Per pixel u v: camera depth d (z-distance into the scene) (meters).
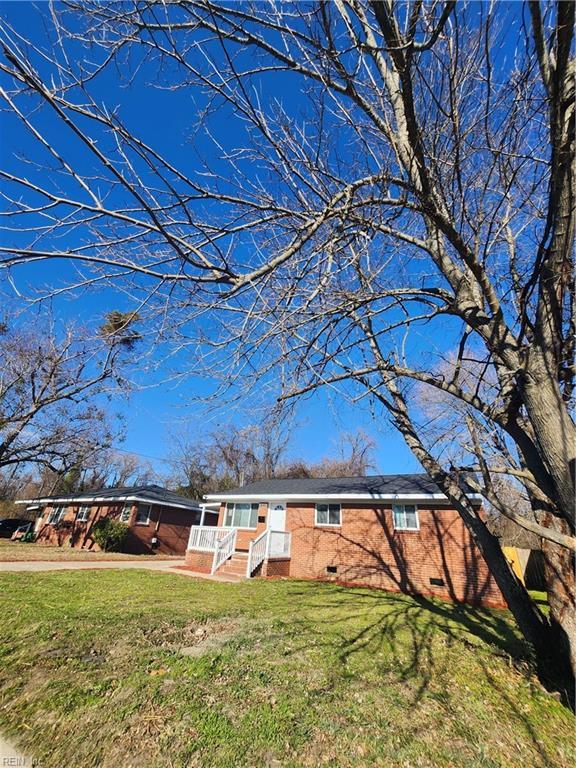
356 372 4.81
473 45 3.09
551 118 2.92
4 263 2.05
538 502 5.63
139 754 3.14
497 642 6.82
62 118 1.80
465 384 6.22
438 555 12.20
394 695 4.43
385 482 14.91
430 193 3.60
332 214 3.12
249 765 3.10
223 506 17.78
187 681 4.33
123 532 21.02
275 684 4.43
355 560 13.43
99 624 5.98
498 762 3.41
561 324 3.45
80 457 20.30
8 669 4.46
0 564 11.90
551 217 3.20
